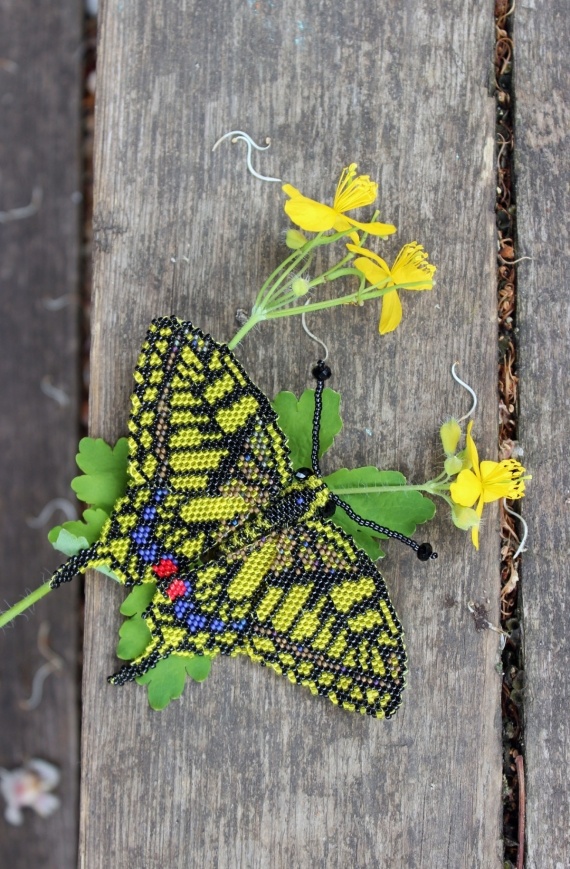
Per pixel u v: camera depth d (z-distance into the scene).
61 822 0.56
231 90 0.49
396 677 0.47
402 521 0.47
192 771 0.48
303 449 0.47
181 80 0.49
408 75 0.49
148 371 0.46
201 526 0.46
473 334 0.49
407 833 0.48
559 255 0.49
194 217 0.48
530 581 0.48
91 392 0.48
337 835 0.48
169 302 0.48
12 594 0.56
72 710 0.56
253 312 0.47
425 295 0.49
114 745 0.48
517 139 0.49
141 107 0.49
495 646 0.48
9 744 0.56
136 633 0.47
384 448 0.48
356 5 0.49
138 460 0.46
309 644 0.47
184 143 0.49
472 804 0.48
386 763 0.48
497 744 0.48
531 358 0.49
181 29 0.49
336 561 0.46
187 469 0.46
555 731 0.48
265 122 0.49
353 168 0.47
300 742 0.48
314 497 0.46
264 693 0.48
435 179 0.49
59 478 0.56
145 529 0.46
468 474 0.46
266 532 0.46
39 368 0.56
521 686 0.48
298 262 0.47
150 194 0.49
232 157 0.49
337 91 0.49
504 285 0.49
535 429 0.49
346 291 0.48
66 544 0.46
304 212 0.46
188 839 0.48
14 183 0.56
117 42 0.49
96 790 0.48
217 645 0.47
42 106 0.56
